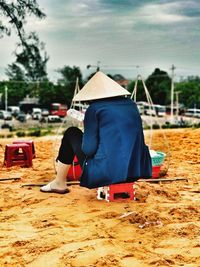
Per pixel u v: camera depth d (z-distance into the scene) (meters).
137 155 2.70
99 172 2.66
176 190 3.23
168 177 3.69
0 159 4.70
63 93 39.41
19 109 35.38
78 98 2.81
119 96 2.81
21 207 2.78
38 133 11.90
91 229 2.36
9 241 2.20
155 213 2.57
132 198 2.92
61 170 3.04
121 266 1.93
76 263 1.96
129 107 2.75
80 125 4.30
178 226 2.40
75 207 2.75
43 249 2.09
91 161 2.71
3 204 2.85
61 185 3.08
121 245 2.15
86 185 2.73
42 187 3.13
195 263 1.96
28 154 4.21
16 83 39.66
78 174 3.42
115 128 2.65
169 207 2.74
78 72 41.94
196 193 3.17
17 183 3.46
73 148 2.89
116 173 2.63
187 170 4.02
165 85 44.03
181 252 2.07
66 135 2.95
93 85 2.79
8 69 28.97
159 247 2.13
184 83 44.38
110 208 2.73
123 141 2.65
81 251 2.07
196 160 4.58
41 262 1.97
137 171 2.69
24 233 2.31
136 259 2.00
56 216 2.57
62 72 41.59
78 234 2.29
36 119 30.53
